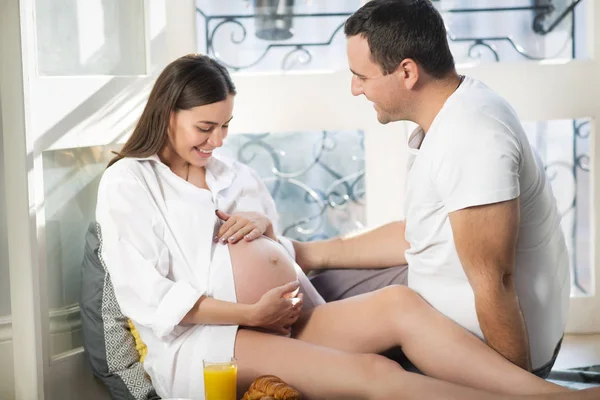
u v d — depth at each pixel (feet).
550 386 6.17
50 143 7.22
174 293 6.77
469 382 6.44
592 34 9.71
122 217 6.91
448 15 9.87
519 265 6.89
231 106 7.32
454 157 6.40
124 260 6.83
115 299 7.11
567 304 7.28
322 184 10.13
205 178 7.64
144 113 7.32
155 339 6.91
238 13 9.77
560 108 9.75
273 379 6.22
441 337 6.57
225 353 6.73
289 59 9.87
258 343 6.72
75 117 7.48
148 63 8.48
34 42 7.05
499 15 9.87
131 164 7.19
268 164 10.10
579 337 9.89
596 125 9.79
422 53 6.65
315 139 10.05
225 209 7.59
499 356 6.46
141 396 7.08
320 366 6.49
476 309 6.53
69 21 7.69
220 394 6.18
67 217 7.68
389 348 6.89
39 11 7.35
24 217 6.98
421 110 6.87
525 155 6.57
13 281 7.11
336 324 7.06
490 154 6.31
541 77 9.71
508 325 6.48
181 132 7.25
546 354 7.11
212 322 6.83
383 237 8.01
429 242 6.84
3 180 7.45
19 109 6.91
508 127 6.47
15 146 6.96
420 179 6.73
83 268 7.39
